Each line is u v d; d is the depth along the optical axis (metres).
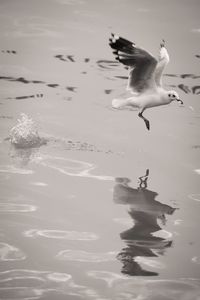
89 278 10.15
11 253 10.72
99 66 20.03
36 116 16.55
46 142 15.20
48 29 22.28
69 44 21.33
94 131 16.00
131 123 16.61
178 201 12.84
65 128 16.02
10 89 18.17
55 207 12.31
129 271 10.36
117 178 13.66
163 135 16.02
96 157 14.62
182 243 11.32
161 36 22.02
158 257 10.84
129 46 12.92
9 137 15.30
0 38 21.48
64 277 10.13
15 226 11.56
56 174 13.69
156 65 13.15
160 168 14.24
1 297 9.55
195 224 12.01
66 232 11.46
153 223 11.95
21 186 13.07
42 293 9.71
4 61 20.03
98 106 17.48
